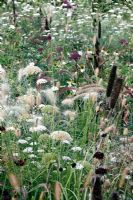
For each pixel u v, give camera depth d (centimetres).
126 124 567
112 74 468
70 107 623
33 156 482
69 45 932
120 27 1087
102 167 421
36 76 714
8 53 882
